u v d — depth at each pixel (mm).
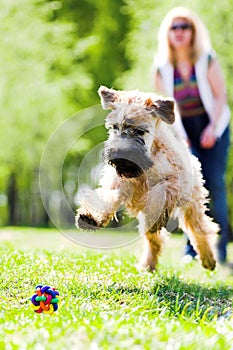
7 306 5961
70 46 23547
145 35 18719
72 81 22562
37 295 5637
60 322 5086
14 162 24547
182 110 9742
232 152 17094
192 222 7859
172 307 6172
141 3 19859
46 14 22484
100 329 4844
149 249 8094
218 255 9852
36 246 11203
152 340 4645
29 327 5016
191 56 9539
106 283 6930
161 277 7570
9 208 29234
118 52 25578
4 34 21266
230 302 6785
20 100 21516
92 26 25953
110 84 25312
